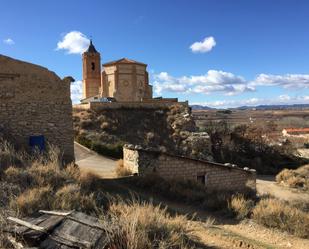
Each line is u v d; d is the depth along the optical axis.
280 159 49.91
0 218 7.08
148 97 65.75
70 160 20.27
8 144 15.38
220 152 47.28
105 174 21.94
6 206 8.65
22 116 18.94
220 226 11.32
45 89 19.72
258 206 12.86
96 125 44.94
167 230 7.68
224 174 20.92
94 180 14.66
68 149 20.31
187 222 10.43
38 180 11.48
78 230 6.58
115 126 45.62
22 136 18.83
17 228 6.68
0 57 18.45
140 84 64.19
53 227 6.71
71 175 13.17
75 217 7.16
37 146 17.83
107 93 64.31
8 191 10.05
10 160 13.38
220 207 13.39
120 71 62.53
